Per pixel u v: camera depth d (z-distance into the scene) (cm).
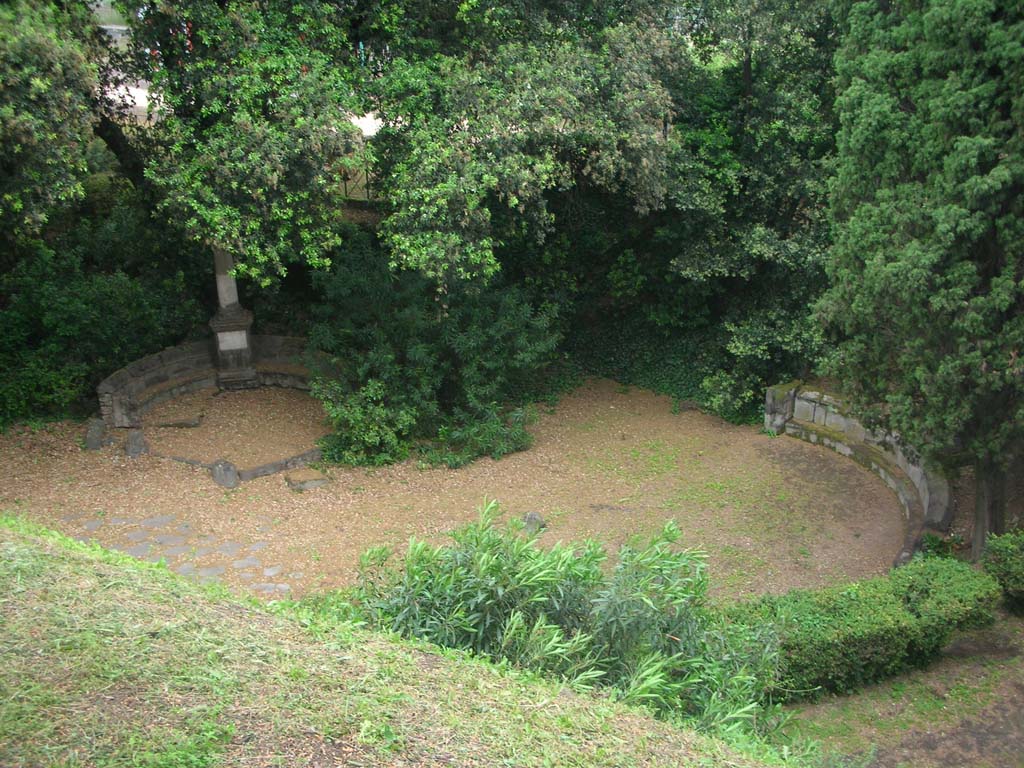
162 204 1138
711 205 1335
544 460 1289
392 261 1151
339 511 1124
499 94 1156
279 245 1109
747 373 1411
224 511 1106
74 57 953
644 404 1490
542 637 546
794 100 1314
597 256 1633
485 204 1332
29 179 972
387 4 1217
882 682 799
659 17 1328
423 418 1310
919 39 876
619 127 1234
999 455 902
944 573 855
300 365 1421
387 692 440
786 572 1005
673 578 634
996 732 721
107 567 534
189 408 1334
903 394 920
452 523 1105
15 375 1259
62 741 371
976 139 815
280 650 466
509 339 1370
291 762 379
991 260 863
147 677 419
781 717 650
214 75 1081
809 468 1253
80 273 1358
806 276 1348
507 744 417
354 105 1109
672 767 430
